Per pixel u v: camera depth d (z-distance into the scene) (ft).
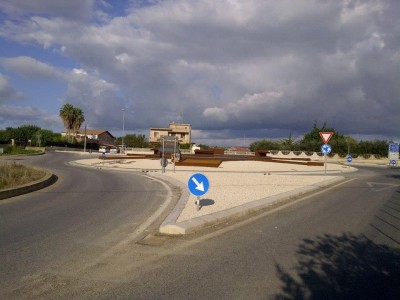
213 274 19.25
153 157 160.15
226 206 38.75
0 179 50.44
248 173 94.79
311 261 21.75
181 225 28.40
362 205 44.29
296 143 266.57
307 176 86.17
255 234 28.25
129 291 16.83
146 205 40.27
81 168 106.83
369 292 17.34
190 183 35.78
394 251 24.36
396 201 48.39
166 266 20.38
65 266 19.90
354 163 191.52
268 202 43.27
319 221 33.83
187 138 367.86
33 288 16.90
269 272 19.70
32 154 186.60
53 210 36.11
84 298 15.96
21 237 25.48
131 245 24.32
